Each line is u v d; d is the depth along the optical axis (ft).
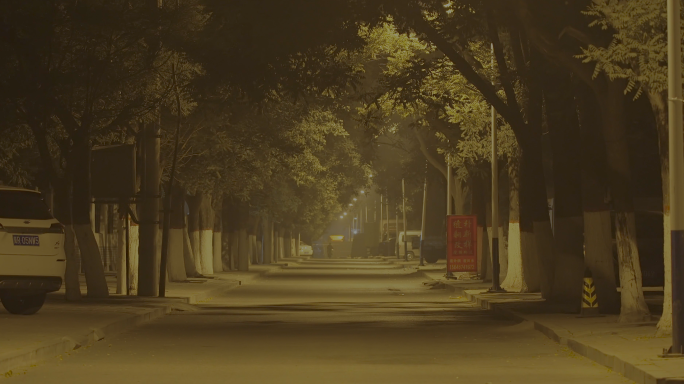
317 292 119.03
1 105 75.51
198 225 148.36
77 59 78.28
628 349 43.86
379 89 95.14
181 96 88.22
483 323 68.33
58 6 74.74
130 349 50.21
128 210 90.43
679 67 41.34
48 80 74.54
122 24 76.13
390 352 49.11
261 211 195.83
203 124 101.09
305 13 69.10
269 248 260.62
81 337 51.52
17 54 74.23
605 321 60.18
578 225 78.89
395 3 72.38
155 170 91.25
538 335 58.08
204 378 39.06
